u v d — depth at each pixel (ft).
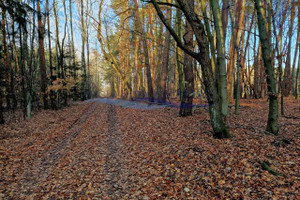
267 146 16.61
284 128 21.31
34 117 43.50
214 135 20.51
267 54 18.10
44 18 52.44
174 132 25.49
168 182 14.33
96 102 83.61
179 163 16.67
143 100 71.82
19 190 14.57
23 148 23.11
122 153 21.07
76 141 25.85
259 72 62.75
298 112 30.99
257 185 12.09
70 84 66.95
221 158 15.89
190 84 33.60
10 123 36.45
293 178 12.05
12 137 27.14
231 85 47.39
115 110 51.75
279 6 24.90
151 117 37.22
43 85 54.13
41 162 19.49
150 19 66.69
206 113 35.55
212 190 12.53
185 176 14.66
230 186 12.52
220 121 19.58
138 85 110.11
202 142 19.85
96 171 17.34
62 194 13.99
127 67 93.15
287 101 47.55
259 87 65.51
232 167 14.43
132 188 14.29
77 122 38.22
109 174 16.69
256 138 18.67
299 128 20.65
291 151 15.20
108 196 13.53
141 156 19.62
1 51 50.67
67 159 20.11
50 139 26.76
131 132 28.55
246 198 11.19
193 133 23.56
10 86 49.60
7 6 36.58
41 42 52.90
